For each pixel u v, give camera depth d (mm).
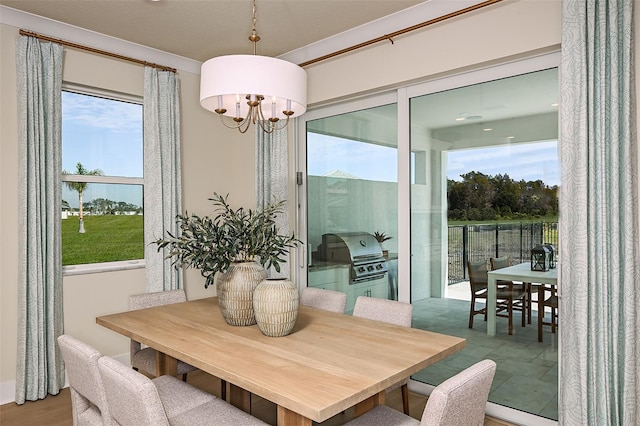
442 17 2814
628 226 2176
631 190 2178
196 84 4121
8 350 3037
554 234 2596
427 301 3199
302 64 3643
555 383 2605
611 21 2215
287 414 1612
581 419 2275
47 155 3137
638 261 2189
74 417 1976
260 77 2045
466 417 1490
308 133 4000
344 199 3732
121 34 3430
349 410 2896
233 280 2293
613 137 2215
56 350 3176
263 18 3148
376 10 3043
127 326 2330
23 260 3004
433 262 3160
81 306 3398
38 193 3068
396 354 1860
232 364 1749
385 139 3443
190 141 4082
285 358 1816
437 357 1876
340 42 3465
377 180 3504
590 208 2254
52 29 3195
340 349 1929
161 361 2469
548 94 2607
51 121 3141
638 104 2191
